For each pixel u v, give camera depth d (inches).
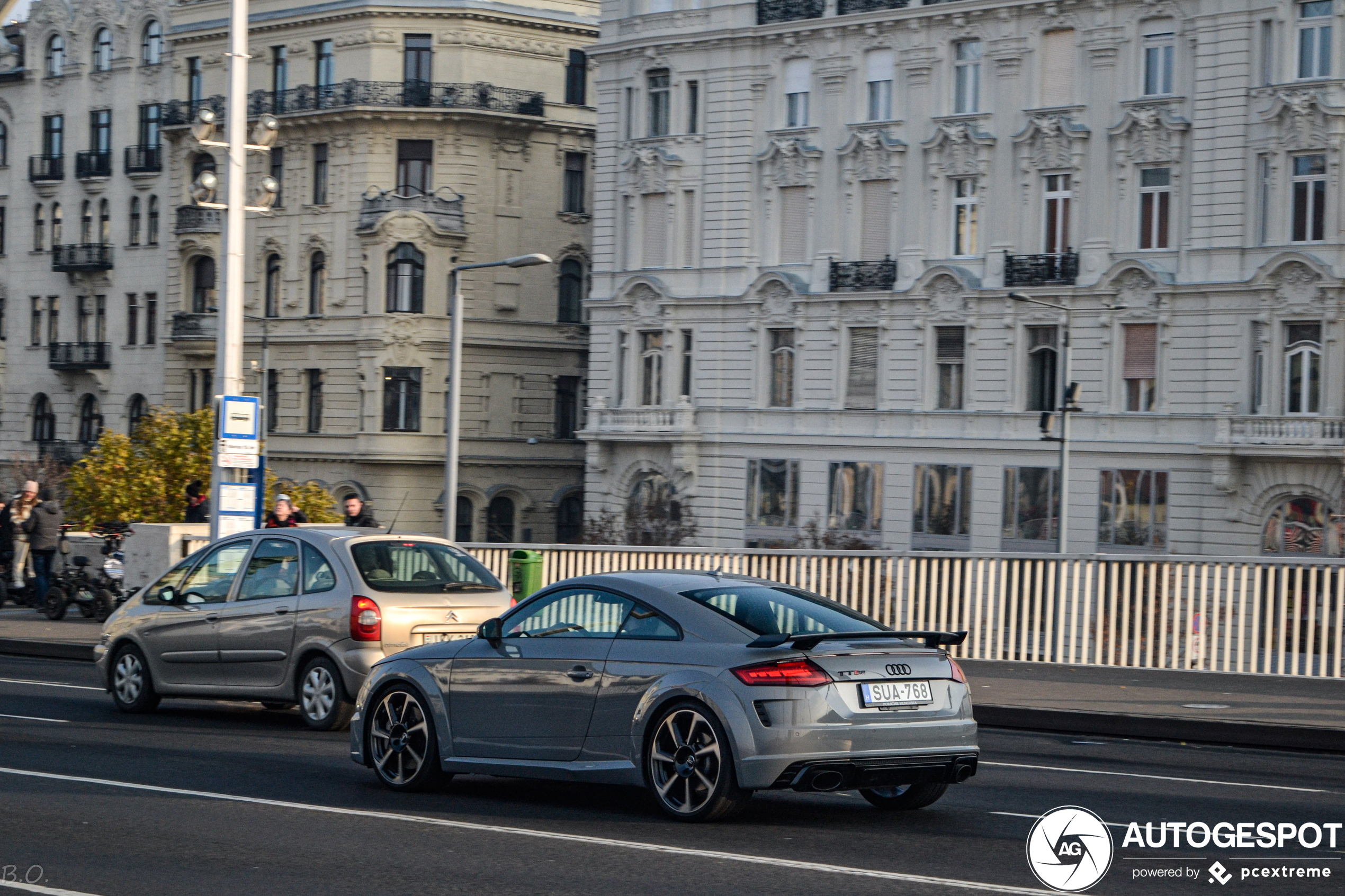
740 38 2005.4
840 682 395.2
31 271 2923.2
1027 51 1815.9
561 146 2498.8
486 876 338.6
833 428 1958.7
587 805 434.3
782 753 387.2
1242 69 1680.6
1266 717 620.4
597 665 421.7
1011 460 1834.4
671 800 405.4
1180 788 482.0
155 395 2706.7
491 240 2437.3
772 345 2018.9
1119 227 1766.7
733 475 2036.2
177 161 2664.9
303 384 2491.4
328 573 598.5
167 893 322.7
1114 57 1761.8
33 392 2920.8
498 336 2447.1
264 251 2529.5
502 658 441.4
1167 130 1728.6
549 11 2453.2
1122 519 1768.0
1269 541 1686.8
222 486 867.4
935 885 331.3
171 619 636.1
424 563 608.4
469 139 2410.2
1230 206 1692.9
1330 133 1626.5
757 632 407.2
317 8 2429.9
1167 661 800.9
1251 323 1688.0
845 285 1937.7
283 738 576.1
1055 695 694.5
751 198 2018.9
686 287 2066.9
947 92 1870.1
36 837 378.6
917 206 1895.9
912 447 1895.9
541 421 2502.5
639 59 2101.4
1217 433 1695.4
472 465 2437.3
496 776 448.8
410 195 2399.1
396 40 2394.2
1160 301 1733.5
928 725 404.5
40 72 2901.1
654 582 429.4
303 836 382.6
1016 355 1831.9
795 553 892.6
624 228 2132.1
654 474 2118.6
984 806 442.6
